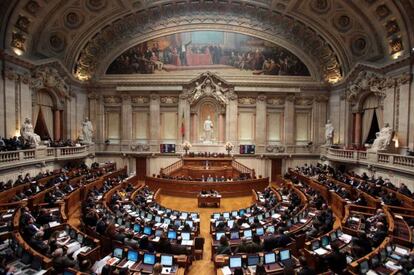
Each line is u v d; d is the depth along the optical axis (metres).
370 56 22.09
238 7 25.69
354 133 23.88
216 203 17.11
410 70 17.41
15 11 18.00
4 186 13.64
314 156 26.83
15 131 18.73
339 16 22.73
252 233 9.59
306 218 11.26
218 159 24.83
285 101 26.84
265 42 26.53
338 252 6.91
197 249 9.55
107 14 23.92
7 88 17.95
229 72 26.70
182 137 26.42
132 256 7.41
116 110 26.98
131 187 17.80
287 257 7.46
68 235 8.73
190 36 26.47
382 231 8.46
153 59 26.47
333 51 25.39
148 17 25.66
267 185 21.16
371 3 19.41
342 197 14.33
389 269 6.52
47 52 22.70
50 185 15.20
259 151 26.67
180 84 26.11
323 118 26.97
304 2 22.55
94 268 6.91
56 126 23.28
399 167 15.81
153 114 26.48
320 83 26.47
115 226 9.34
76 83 25.22
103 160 26.81
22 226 8.67
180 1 24.80
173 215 12.38
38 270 6.33
